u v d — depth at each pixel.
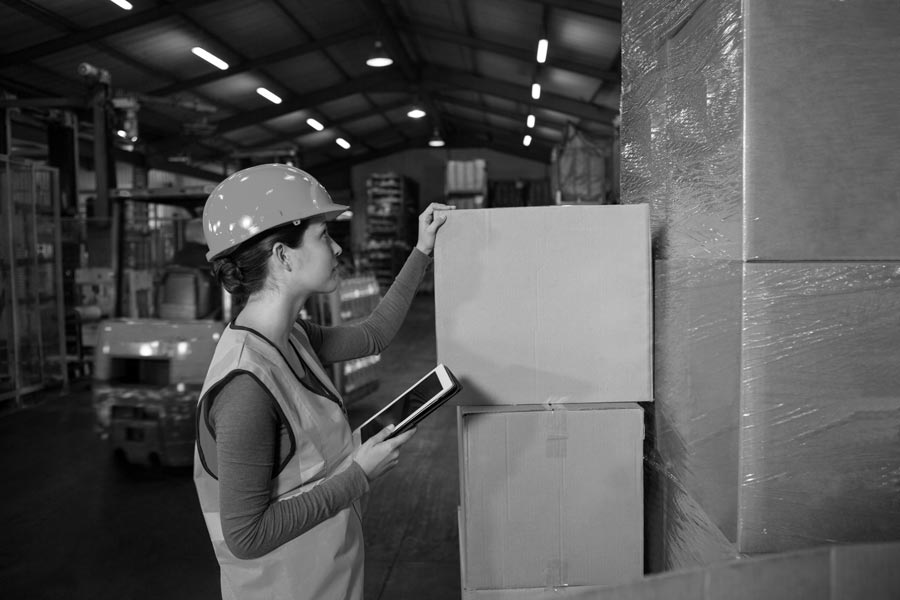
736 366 0.95
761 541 0.93
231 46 11.88
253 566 1.08
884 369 0.91
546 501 1.38
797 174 0.90
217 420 1.01
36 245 6.91
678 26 1.22
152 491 4.06
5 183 6.52
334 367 5.66
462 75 15.68
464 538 1.46
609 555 1.39
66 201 9.24
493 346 1.39
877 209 0.90
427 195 24.98
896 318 0.91
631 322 1.38
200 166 20.20
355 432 1.22
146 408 4.32
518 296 1.38
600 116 14.82
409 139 25.12
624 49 1.71
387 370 8.20
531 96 15.23
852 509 0.92
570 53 11.70
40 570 3.06
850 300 0.91
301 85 15.24
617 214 1.37
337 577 1.12
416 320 13.59
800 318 0.92
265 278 1.12
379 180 20.22
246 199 1.09
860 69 0.89
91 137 13.23
